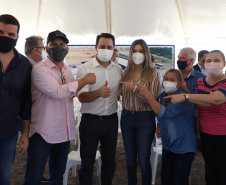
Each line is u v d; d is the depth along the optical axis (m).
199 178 2.99
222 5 5.18
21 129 2.57
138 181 2.86
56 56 1.79
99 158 2.78
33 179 1.78
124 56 7.17
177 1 5.44
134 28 6.53
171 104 1.90
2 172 1.67
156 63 7.20
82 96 1.97
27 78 1.74
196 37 6.61
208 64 1.86
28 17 6.18
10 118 1.62
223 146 1.90
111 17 6.21
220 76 1.92
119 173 3.14
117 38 7.02
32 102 1.85
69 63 7.34
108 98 2.08
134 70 2.23
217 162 1.95
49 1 5.68
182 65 2.48
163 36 6.75
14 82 1.62
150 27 6.45
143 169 2.10
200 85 2.03
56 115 1.83
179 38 6.75
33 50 2.66
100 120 2.06
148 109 2.11
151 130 2.09
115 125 2.13
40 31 6.73
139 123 2.09
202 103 1.78
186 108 1.87
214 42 6.78
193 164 3.44
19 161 3.51
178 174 1.91
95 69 2.10
